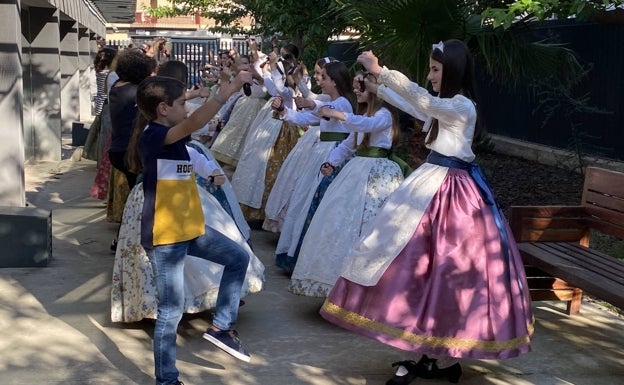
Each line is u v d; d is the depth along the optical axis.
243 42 22.86
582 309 5.39
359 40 8.48
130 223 4.62
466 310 3.65
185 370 4.13
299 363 4.28
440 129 3.90
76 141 13.63
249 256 4.59
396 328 3.65
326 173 5.09
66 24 15.30
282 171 6.84
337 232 4.87
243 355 4.20
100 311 5.03
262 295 5.47
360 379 4.08
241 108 8.53
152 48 8.16
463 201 3.80
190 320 4.94
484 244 3.75
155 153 3.71
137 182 4.68
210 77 8.57
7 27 7.07
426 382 4.07
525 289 3.87
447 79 3.87
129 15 24.55
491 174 10.75
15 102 7.14
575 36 10.47
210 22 35.91
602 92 10.14
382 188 4.89
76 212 8.14
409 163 8.08
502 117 12.90
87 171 10.86
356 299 3.79
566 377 4.20
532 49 8.30
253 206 7.33
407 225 3.78
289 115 5.81
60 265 6.10
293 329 4.82
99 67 8.16
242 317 5.02
